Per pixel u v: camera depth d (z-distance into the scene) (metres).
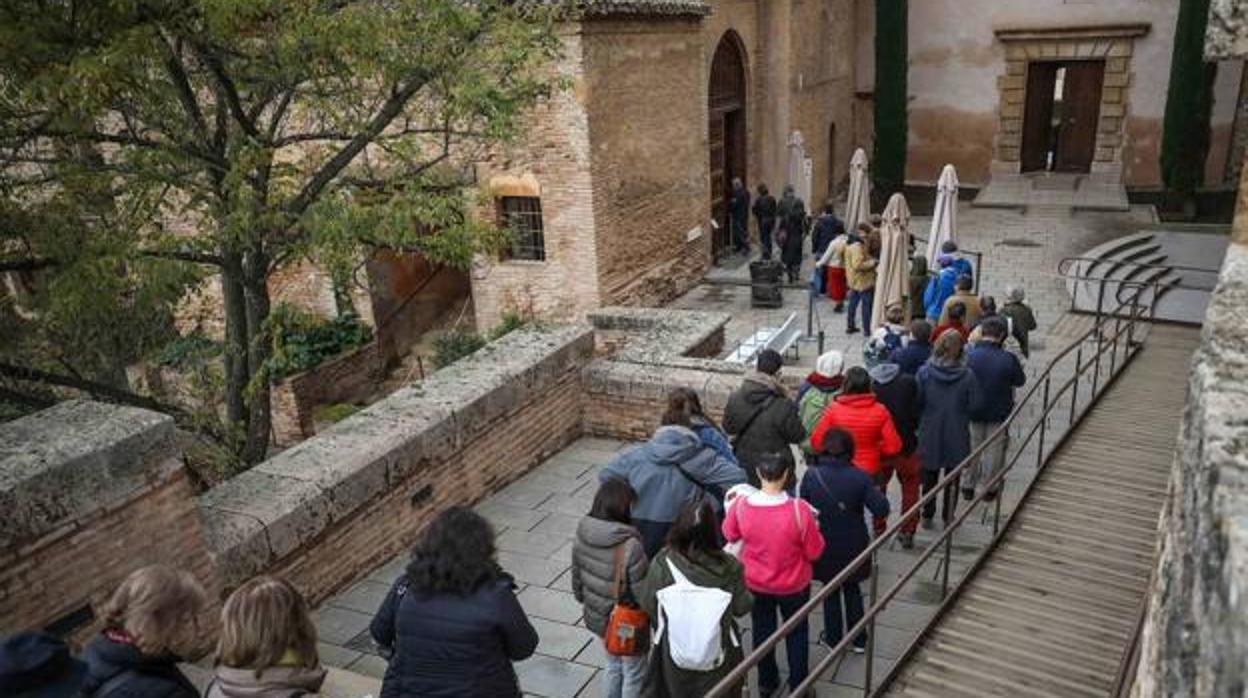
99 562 5.20
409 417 7.77
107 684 3.12
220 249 9.86
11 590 4.82
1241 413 1.27
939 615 6.20
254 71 9.84
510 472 8.76
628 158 16.47
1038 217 24.62
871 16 27.94
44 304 9.41
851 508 5.77
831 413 6.71
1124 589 6.50
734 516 5.38
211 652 5.84
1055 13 26.22
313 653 3.36
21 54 7.95
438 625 3.85
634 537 4.90
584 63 14.84
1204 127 23.89
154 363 14.03
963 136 28.12
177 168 9.76
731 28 20.62
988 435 8.26
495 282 16.78
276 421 15.70
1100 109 26.58
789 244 18.78
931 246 16.70
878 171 27.72
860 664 5.99
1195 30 23.28
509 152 15.64
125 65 8.20
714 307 17.94
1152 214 24.47
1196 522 1.19
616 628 4.85
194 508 5.73
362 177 11.72
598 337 13.16
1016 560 6.98
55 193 9.56
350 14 9.17
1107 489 8.12
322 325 15.87
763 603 5.47
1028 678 5.55
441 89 10.31
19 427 5.36
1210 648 1.01
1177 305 17.22
